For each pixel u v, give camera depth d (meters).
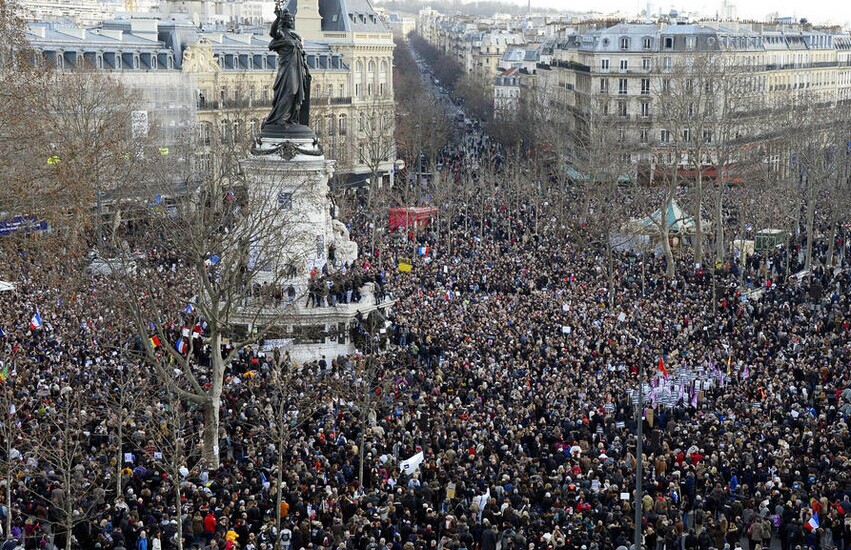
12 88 121.38
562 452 86.44
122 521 70.44
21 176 115.25
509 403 100.50
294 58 131.50
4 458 77.62
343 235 145.00
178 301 117.31
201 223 103.38
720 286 150.25
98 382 94.19
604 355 116.81
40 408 86.56
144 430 85.50
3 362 97.50
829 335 127.31
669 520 75.38
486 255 174.12
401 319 129.38
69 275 120.19
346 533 68.56
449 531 70.88
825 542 77.75
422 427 94.69
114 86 187.75
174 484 70.19
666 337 125.75
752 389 105.00
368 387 90.25
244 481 78.31
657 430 91.56
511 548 69.50
